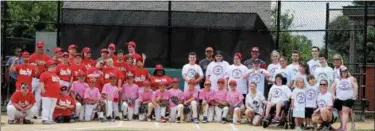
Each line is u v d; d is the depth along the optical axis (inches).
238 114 554.3
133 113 577.3
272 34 649.0
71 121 549.0
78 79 562.9
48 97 535.5
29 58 572.4
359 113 605.6
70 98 550.9
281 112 530.6
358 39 773.3
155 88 579.8
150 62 668.1
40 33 708.7
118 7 701.3
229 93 563.5
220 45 658.2
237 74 577.3
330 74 534.3
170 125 529.3
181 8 697.6
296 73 552.4
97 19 674.2
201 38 660.7
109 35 672.4
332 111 513.0
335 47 757.9
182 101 566.3
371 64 626.2
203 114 564.1
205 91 568.1
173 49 665.0
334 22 692.1
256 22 652.1
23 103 529.3
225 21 658.2
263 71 569.0
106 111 563.5
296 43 717.3
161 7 700.0
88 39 671.8
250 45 650.8
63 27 671.1
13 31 1097.4
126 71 588.4
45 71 551.2
